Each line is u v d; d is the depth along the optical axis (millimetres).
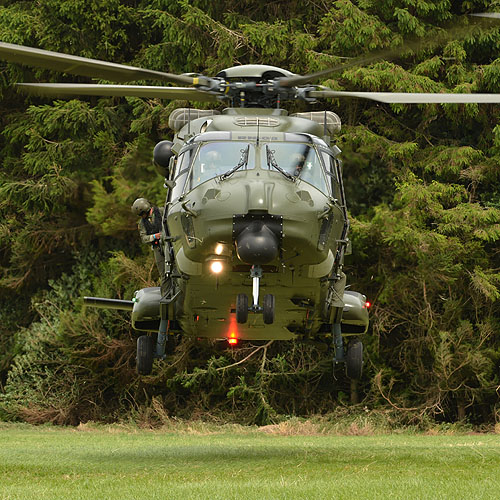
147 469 41125
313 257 39000
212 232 38000
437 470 39438
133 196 103062
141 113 108250
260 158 40344
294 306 42344
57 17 109812
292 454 48750
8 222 111250
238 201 37812
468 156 100625
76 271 107125
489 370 92438
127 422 97375
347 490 30438
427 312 95000
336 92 43375
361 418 91625
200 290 41500
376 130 109875
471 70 104250
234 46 104438
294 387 99625
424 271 94312
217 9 109750
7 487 34188
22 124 111562
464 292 98938
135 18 111750
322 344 48938
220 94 44344
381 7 104312
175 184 42000
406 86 100438
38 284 115125
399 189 98188
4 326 113188
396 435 84562
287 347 99250
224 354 99750
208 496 29172
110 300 47250
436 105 102750
